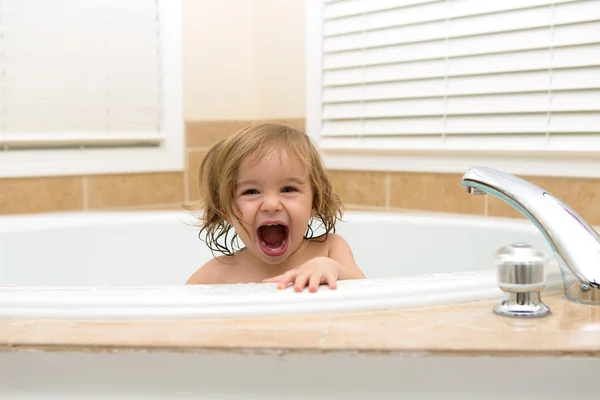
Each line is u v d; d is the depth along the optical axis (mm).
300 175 1135
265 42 2385
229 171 1129
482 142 1771
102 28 2096
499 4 1716
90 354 689
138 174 2188
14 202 1958
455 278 870
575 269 821
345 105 2098
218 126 2361
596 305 804
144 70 2191
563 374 657
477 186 948
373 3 1989
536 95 1675
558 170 1640
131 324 732
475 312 770
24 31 1957
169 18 2229
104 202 2121
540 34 1651
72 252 1652
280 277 893
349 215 1736
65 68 2039
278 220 1116
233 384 678
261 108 2420
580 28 1584
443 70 1842
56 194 2031
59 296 782
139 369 686
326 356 667
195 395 682
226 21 2373
